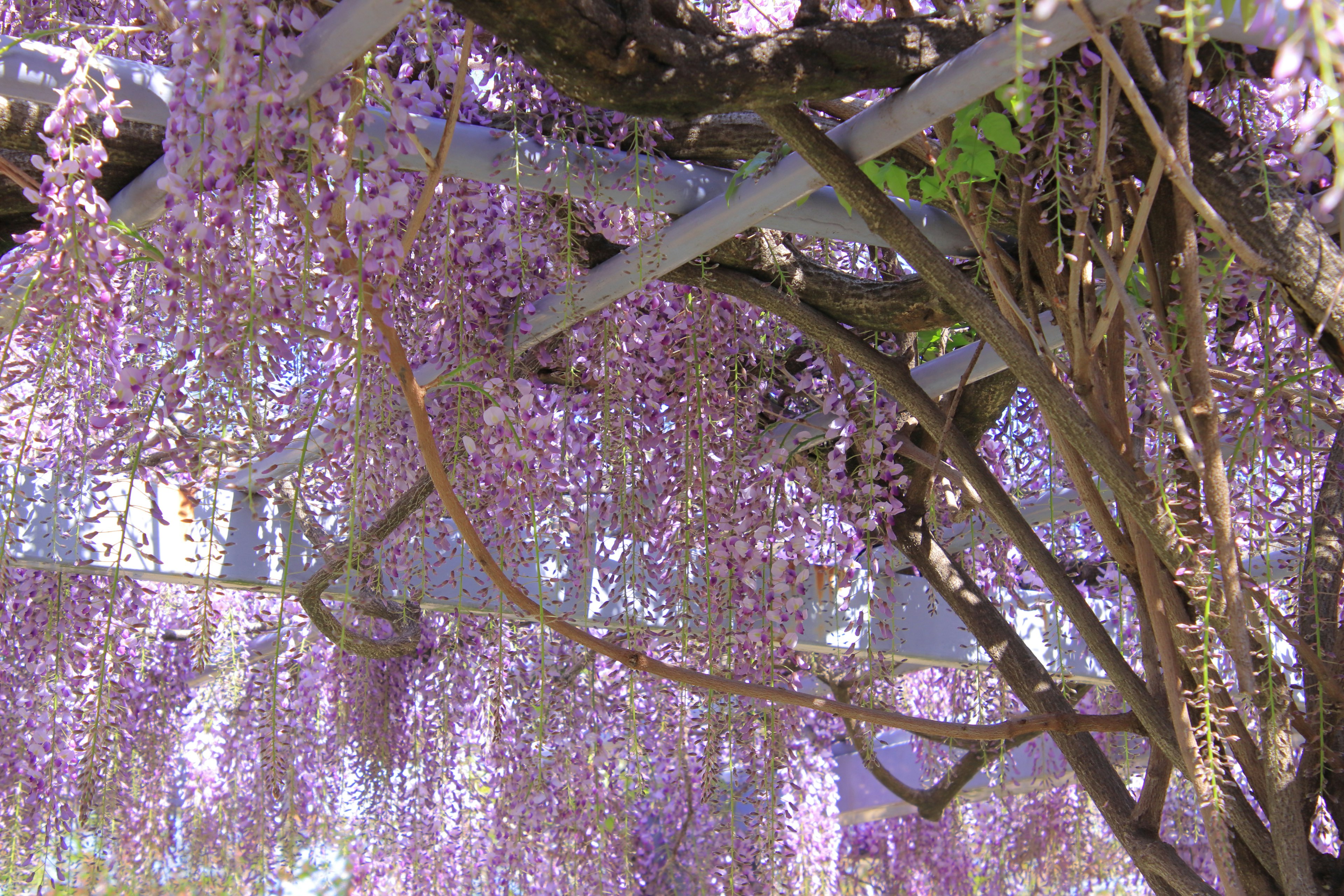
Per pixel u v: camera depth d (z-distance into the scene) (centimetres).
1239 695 127
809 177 146
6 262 140
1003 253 159
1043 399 132
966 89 116
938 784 403
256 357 123
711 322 197
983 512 244
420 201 131
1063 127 120
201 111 109
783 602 199
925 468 214
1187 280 120
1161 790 159
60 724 228
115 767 236
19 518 184
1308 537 153
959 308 133
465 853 334
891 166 133
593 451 208
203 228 114
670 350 202
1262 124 128
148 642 317
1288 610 190
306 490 178
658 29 104
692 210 165
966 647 274
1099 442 131
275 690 161
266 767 235
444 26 150
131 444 160
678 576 204
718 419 200
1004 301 136
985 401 219
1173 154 103
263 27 105
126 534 229
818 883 397
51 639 217
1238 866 143
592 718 252
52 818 229
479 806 335
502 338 185
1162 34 81
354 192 118
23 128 142
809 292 188
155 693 319
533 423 158
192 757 387
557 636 252
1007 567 250
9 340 136
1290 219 119
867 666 236
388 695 312
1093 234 124
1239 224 119
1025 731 160
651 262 169
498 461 173
